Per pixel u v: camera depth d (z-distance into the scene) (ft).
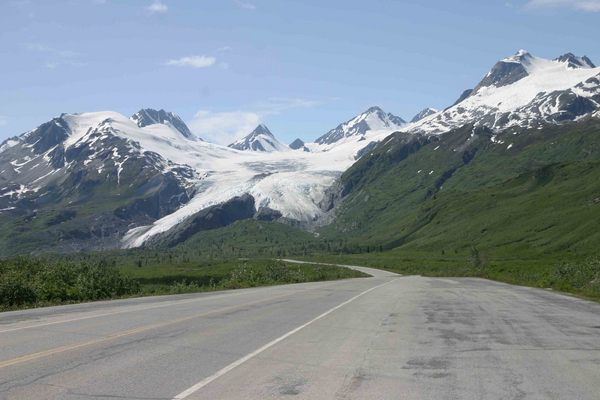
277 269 235.61
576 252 500.33
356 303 97.35
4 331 57.26
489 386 34.01
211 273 444.14
